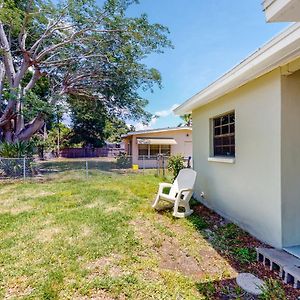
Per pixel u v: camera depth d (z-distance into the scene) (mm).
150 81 13773
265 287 2426
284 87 3219
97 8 11148
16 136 12742
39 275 2688
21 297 2312
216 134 5492
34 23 12039
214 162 5328
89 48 12445
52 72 13906
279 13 1891
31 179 10172
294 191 3248
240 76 3496
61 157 26172
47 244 3484
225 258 3133
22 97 11242
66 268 2832
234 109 4453
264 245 3463
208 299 2297
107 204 5812
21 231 4012
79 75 13469
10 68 12078
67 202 6031
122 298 2318
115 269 2850
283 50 2605
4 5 9984
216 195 5238
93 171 12062
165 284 2539
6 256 3117
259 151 3697
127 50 12016
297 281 2414
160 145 18188
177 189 5473
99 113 16000
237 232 4008
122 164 14227
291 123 3242
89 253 3221
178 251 3348
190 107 6258
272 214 3375
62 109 12828
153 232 4016
